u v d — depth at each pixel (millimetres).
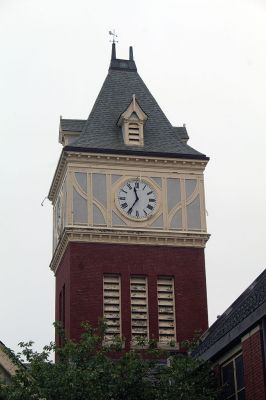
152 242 51938
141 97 57438
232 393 35375
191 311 51031
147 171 53312
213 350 36188
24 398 33625
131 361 35000
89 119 55344
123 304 50375
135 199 52625
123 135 54375
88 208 51875
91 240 51375
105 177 52750
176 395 34875
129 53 60000
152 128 55438
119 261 51219
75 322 49469
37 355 35250
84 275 50562
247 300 36594
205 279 51844
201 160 53906
